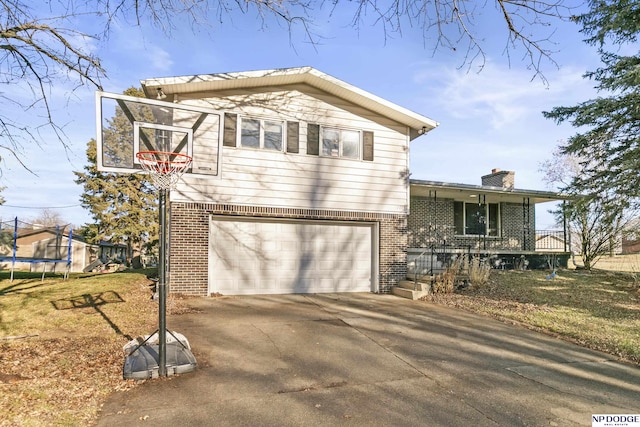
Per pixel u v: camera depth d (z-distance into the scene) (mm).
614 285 12539
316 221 11922
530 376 5391
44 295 10109
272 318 8266
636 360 6160
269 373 5230
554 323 8219
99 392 4449
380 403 4375
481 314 9320
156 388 4633
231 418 3934
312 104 11758
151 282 12633
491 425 3916
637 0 9844
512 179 18500
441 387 4906
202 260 10352
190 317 8094
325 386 4844
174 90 10445
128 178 30391
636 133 11664
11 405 3904
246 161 10914
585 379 5324
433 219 17281
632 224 15617
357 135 12273
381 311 9430
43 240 31328
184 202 10289
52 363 5258
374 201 12352
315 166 11680
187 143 6895
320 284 11867
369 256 12531
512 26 5902
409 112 12242
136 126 6445
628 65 10961
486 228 18078
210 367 5371
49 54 6496
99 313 8125
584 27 10867
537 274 14617
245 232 11133
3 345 5965
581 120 12047
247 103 11047
